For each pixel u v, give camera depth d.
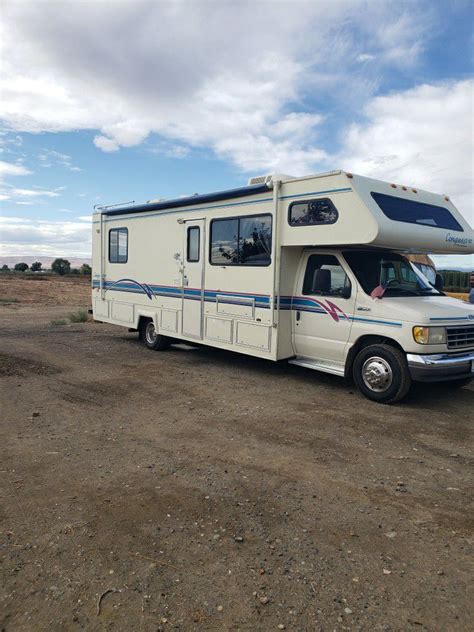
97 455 4.87
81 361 9.25
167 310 9.95
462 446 5.34
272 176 7.80
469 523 3.75
